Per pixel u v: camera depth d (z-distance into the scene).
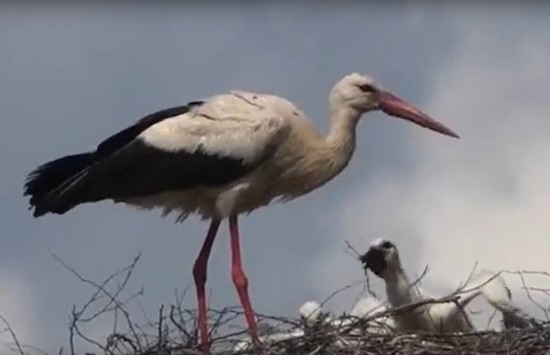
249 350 13.40
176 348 13.44
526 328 14.00
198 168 15.69
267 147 15.70
